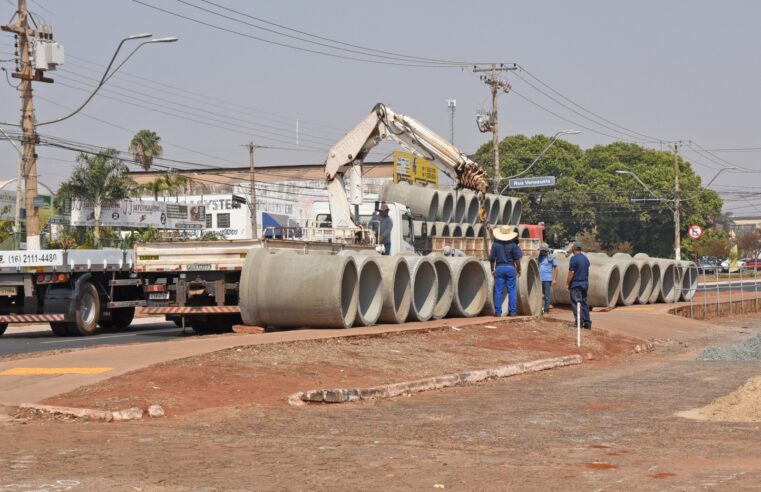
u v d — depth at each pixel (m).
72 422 10.09
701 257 85.44
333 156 25.48
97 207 52.25
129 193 60.44
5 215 49.91
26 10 28.19
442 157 26.00
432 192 31.20
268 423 10.16
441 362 15.59
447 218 32.09
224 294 19.92
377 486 7.23
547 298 26.95
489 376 14.91
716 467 7.98
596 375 15.81
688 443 9.20
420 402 12.23
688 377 15.41
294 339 15.65
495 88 49.97
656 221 87.50
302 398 11.58
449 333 19.11
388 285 19.78
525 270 23.59
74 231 48.25
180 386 11.59
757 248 110.38
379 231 25.03
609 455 8.58
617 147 89.56
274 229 23.02
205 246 19.92
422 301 21.45
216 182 78.19
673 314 30.19
